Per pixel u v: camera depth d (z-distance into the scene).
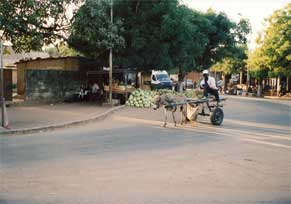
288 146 10.40
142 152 9.14
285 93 42.06
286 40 37.72
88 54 22.64
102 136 11.55
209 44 33.06
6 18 14.36
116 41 19.94
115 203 5.48
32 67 26.98
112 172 7.20
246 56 42.81
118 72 23.17
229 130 13.34
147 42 22.94
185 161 8.22
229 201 5.65
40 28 16.33
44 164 7.77
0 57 12.66
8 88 21.34
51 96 23.09
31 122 13.72
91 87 24.86
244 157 8.77
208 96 15.60
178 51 24.59
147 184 6.45
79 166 7.63
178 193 5.98
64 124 13.38
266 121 16.55
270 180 6.85
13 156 8.51
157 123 14.89
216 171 7.41
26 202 5.47
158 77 34.84
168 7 22.53
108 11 22.16
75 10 17.12
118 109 20.17
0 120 13.96
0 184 6.34
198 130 13.17
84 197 5.71
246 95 44.91
